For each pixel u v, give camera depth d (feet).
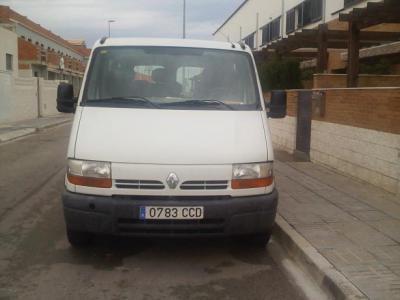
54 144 53.83
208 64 20.24
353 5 60.70
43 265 16.94
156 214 15.75
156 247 18.92
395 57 54.13
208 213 15.87
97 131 16.96
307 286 15.62
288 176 30.89
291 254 18.40
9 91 82.28
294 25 87.40
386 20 37.42
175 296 14.70
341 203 23.93
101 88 19.29
